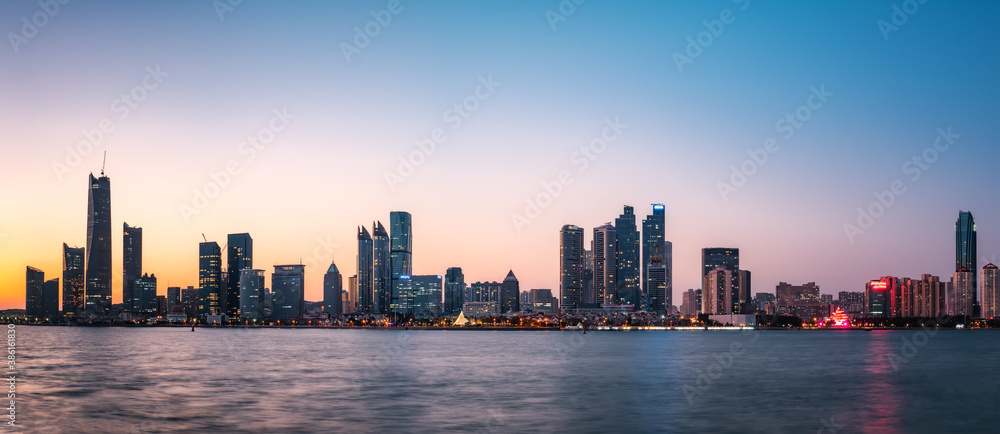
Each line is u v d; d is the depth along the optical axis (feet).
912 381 517.14
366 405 375.66
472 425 315.37
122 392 431.84
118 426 310.65
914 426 321.52
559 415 344.49
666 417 339.57
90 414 342.44
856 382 507.30
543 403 385.70
